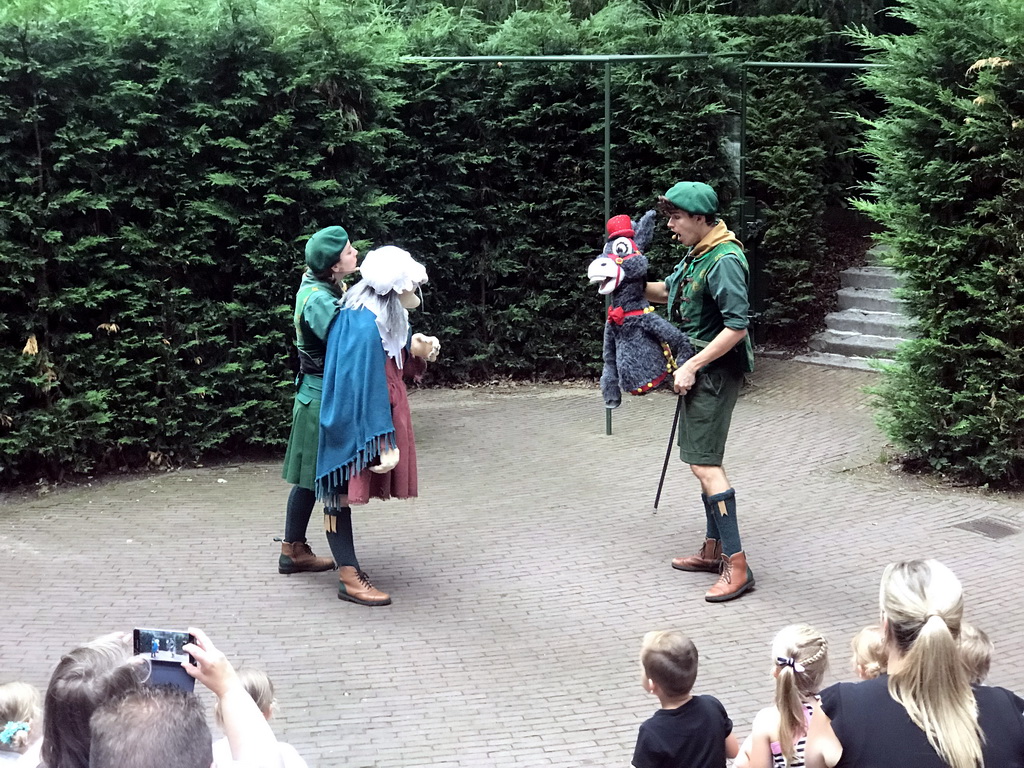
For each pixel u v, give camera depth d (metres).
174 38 7.73
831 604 5.53
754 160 12.20
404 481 5.48
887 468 7.98
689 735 3.19
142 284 7.74
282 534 6.58
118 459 8.00
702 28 10.64
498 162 11.04
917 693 2.42
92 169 7.50
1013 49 6.96
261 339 8.14
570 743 4.12
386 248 5.39
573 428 9.43
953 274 7.44
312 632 5.17
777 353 12.22
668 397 10.61
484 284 11.45
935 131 7.30
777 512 7.05
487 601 5.58
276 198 7.98
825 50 12.89
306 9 8.20
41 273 7.46
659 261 10.83
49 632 5.08
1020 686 4.58
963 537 6.50
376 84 8.90
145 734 2.03
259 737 2.29
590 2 13.24
